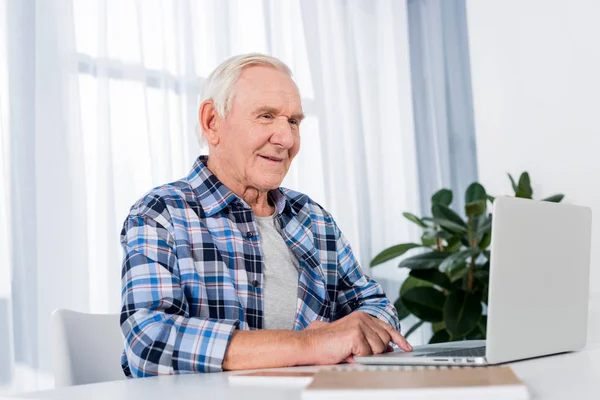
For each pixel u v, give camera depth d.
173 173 2.60
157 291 1.12
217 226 1.31
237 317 1.24
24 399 0.68
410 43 3.59
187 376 0.87
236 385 0.71
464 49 3.62
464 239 2.71
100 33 2.42
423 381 0.55
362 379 0.57
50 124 2.28
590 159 2.70
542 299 0.88
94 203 2.38
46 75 2.29
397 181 3.42
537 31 2.86
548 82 2.82
